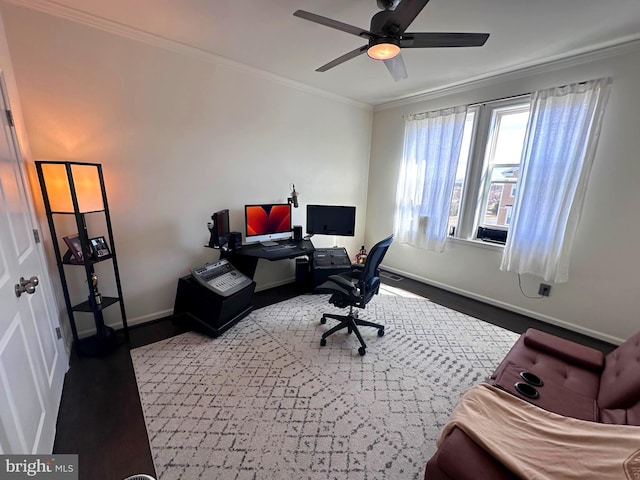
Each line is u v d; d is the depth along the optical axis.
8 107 1.58
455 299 3.43
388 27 1.55
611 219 2.43
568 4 1.76
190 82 2.56
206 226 2.90
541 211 2.71
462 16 1.91
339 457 1.42
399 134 4.02
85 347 2.20
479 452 0.95
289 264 3.81
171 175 2.60
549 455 0.94
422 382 1.98
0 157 1.34
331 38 2.28
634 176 2.29
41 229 1.94
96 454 1.41
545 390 1.40
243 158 3.05
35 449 1.22
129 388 1.85
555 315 2.82
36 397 1.32
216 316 2.41
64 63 1.98
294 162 3.52
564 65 2.54
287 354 2.26
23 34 1.82
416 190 3.77
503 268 3.02
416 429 1.60
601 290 2.54
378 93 3.65
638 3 1.73
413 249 4.05
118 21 2.07
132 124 2.32
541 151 2.67
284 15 1.97
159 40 2.31
